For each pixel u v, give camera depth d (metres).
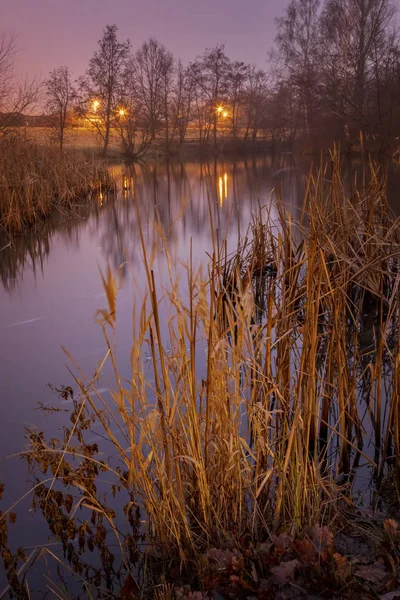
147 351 3.89
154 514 2.06
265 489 2.23
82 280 6.14
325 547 1.93
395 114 21.14
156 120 32.56
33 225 8.91
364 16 22.38
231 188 14.91
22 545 2.14
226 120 37.56
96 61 28.86
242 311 2.10
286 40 30.44
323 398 2.82
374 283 3.85
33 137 13.98
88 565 2.04
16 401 3.25
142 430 2.03
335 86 23.91
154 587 1.86
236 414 2.09
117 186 15.52
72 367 3.73
